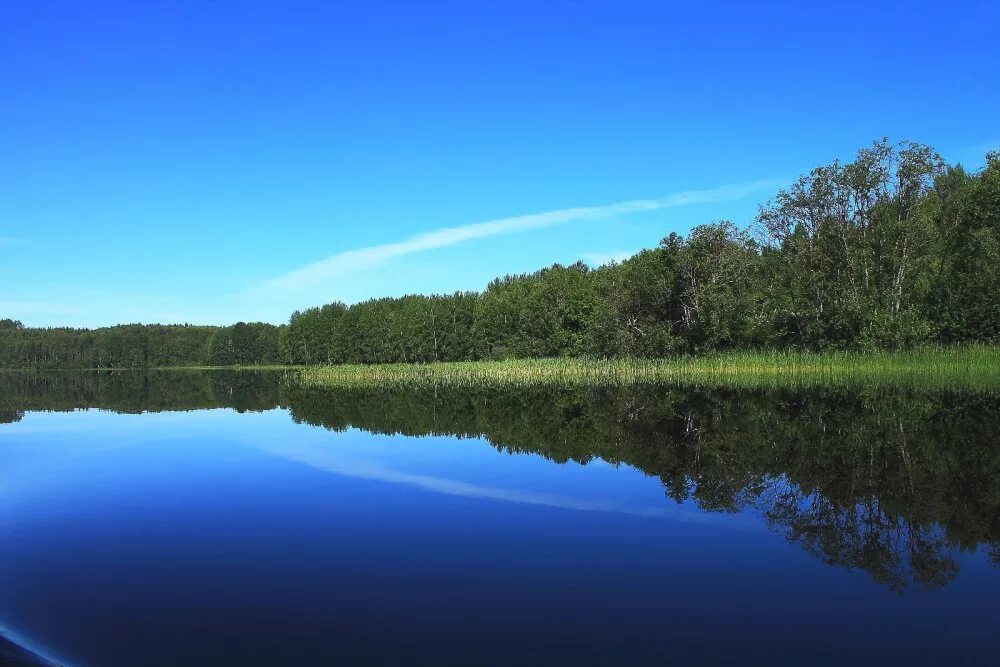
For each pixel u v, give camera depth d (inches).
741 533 358.9
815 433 699.4
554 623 247.0
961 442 614.2
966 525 363.9
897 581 283.7
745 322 2066.9
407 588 288.5
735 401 1085.8
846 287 1839.3
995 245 1599.4
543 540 354.6
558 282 3179.1
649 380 1766.7
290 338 5492.1
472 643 231.8
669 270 2253.9
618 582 289.6
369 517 413.4
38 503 471.5
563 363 2395.4
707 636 233.5
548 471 553.3
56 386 2888.8
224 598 281.4
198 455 698.2
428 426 924.0
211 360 6781.5
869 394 1093.8
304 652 227.6
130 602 279.4
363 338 4571.9
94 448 769.6
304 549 350.0
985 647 222.4
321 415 1162.0
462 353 3777.1
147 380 3656.5
